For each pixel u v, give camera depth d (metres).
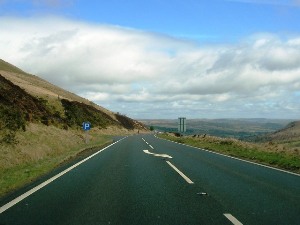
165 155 25.50
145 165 18.89
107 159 22.11
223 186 12.49
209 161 21.27
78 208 8.94
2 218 7.89
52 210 8.68
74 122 71.19
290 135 142.88
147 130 184.75
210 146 37.19
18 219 7.82
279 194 11.12
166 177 14.52
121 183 12.89
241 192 11.40
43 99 68.62
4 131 22.34
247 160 21.91
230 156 24.84
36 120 33.91
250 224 7.68
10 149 19.94
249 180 13.94
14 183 12.45
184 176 14.83
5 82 38.25
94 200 9.91
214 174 15.55
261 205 9.55
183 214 8.46
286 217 8.30
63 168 17.25
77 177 14.23
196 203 9.71
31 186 12.01
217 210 8.93
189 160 21.81
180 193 11.12
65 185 12.30
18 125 25.73
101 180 13.53
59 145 29.08
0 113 24.70
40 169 16.17
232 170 17.02
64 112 72.38
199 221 7.86
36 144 24.38
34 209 8.76
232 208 9.17
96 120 94.00
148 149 32.16
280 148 29.84
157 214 8.43
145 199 10.14
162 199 10.17
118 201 9.83
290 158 22.25
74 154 24.84
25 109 32.94
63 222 7.63
